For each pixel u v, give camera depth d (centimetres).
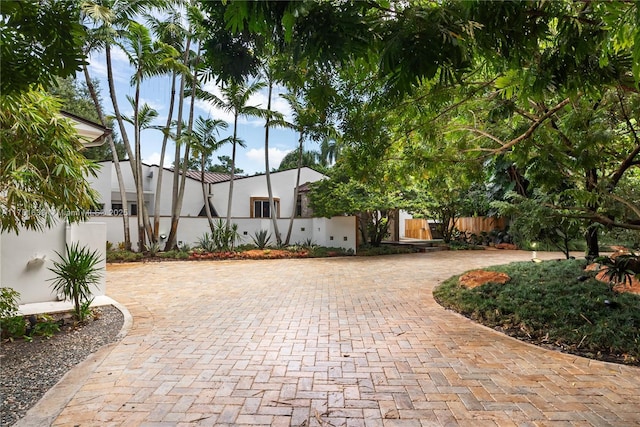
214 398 270
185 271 953
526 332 425
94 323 464
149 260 1163
